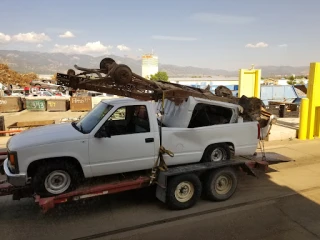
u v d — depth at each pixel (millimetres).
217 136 6344
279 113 17422
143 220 5391
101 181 5688
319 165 8820
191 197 5828
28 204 6105
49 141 5023
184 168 5797
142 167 5715
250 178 7688
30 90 46906
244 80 16734
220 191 6211
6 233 4957
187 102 6094
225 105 6504
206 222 5301
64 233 4953
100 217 5523
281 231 4988
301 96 25047
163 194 5680
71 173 5219
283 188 6965
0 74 72562
